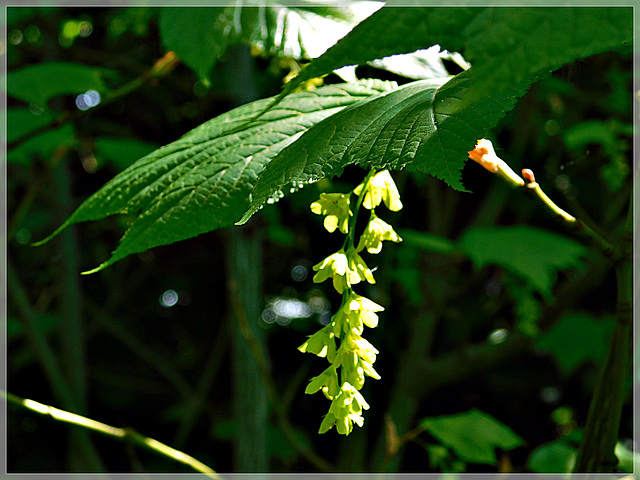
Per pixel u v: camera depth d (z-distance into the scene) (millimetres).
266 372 795
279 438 1722
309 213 1467
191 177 514
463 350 1330
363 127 460
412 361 1371
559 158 1342
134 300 2535
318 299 2113
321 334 476
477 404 2186
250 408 1109
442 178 436
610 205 1362
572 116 1281
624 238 511
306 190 1117
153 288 2504
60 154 1055
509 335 1329
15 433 2414
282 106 526
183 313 2574
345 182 1074
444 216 1458
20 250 2070
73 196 1929
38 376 2477
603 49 350
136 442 653
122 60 1281
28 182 1484
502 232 1165
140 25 990
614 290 1877
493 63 344
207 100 1206
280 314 2234
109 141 1187
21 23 1192
